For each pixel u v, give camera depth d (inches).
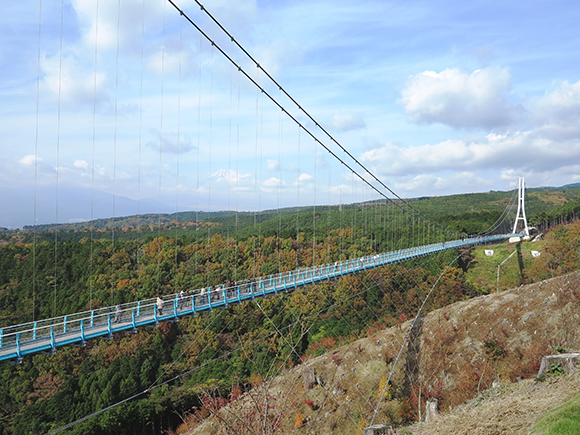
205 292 992.2
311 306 2041.1
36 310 1840.6
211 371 1685.5
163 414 1496.1
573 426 328.2
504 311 1444.4
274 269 2337.6
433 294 2431.1
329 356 1440.7
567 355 525.7
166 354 1935.3
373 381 1223.5
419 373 1203.9
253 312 1998.0
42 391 1673.2
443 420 519.8
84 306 1841.8
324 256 2564.0
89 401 1626.5
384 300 2321.6
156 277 2087.8
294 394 676.7
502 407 461.1
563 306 1330.0
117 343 1908.2
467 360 1215.6
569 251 3031.5
